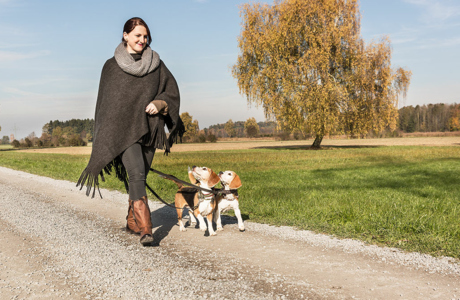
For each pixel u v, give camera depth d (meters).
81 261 4.11
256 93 38.84
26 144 99.31
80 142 103.31
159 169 17.72
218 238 5.23
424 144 55.97
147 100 4.59
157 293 3.24
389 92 38.03
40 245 4.77
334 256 4.34
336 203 7.77
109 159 4.40
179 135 5.24
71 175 14.59
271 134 134.88
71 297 3.16
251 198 8.65
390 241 4.91
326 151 37.72
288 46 36.97
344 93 35.94
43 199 8.77
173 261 4.16
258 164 21.84
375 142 70.94
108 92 4.56
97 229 5.74
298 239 5.12
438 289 3.32
